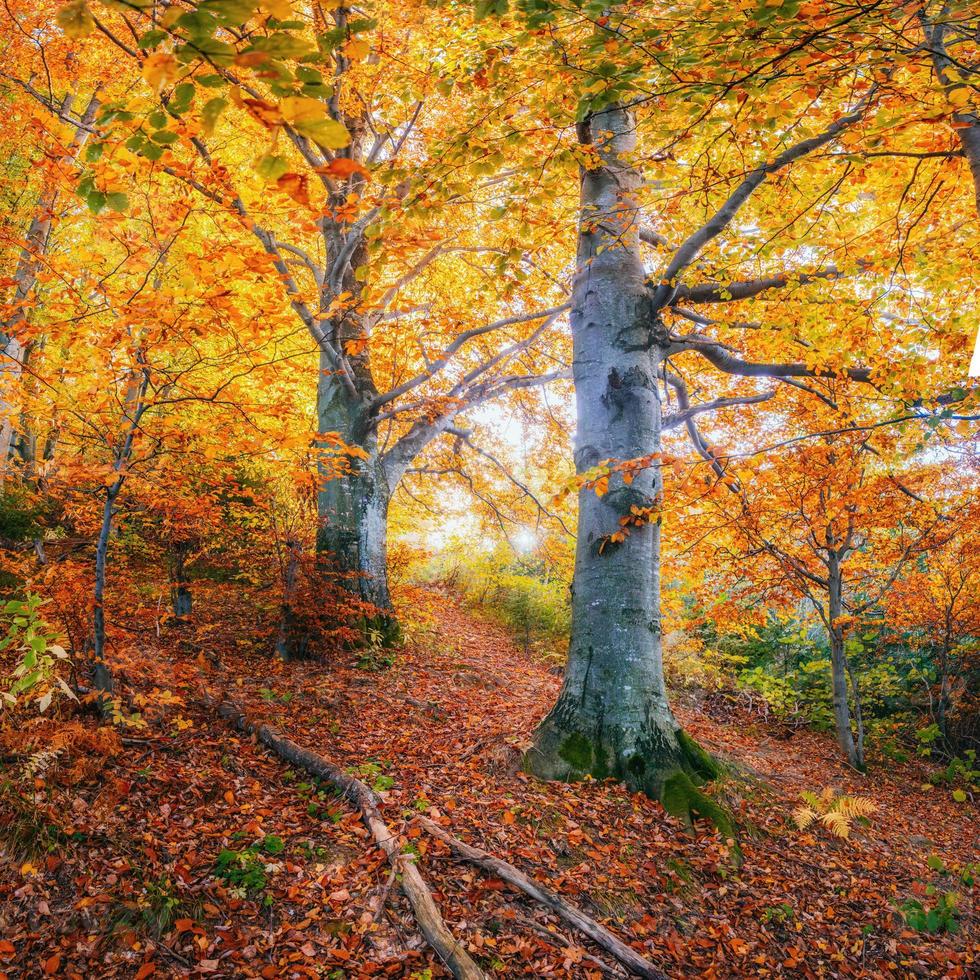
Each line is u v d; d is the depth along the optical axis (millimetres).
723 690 11883
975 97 2824
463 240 8953
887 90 3201
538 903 3727
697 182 5203
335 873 3682
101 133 2348
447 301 10477
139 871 3379
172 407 4926
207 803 4160
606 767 5348
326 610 7934
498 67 3572
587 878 4098
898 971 4055
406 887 3566
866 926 4418
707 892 4305
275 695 6434
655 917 3939
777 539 9289
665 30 2822
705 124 4125
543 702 8367
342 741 5609
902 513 8242
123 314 3752
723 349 6508
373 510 9109
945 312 5676
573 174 4938
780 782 6812
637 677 5574
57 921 3010
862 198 5871
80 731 4090
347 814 4277
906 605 9414
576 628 5852
